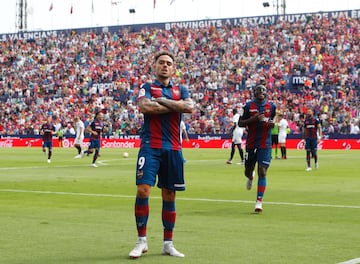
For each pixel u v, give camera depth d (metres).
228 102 73.25
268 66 76.31
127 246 11.05
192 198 18.89
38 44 91.81
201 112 72.88
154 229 12.98
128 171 31.34
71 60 87.94
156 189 21.25
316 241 11.55
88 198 18.86
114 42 88.19
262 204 17.39
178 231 12.69
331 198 18.98
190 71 79.69
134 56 85.69
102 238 11.87
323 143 64.38
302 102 68.81
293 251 10.56
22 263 9.63
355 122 64.56
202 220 14.26
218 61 79.88
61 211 15.83
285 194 20.17
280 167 34.62
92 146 35.66
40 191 20.95
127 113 75.94
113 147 73.00
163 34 86.75
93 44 89.12
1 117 83.31
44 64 88.88
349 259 9.87
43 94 85.06
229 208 16.48
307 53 76.12
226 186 22.92
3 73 90.00
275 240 11.66
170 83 10.64
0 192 20.62
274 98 70.44
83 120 76.69
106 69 84.75
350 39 76.00
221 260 9.84
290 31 79.38
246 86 75.00
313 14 79.81
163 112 10.23
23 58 90.81
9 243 11.32
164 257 10.09
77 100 81.69
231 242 11.45
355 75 71.38
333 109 67.25
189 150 61.09
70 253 10.42
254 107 16.39
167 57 10.56
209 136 68.81
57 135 75.81
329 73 72.31
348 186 23.00
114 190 21.31
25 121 80.81
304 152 56.34
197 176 27.83
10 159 44.03
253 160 16.52
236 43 81.12
